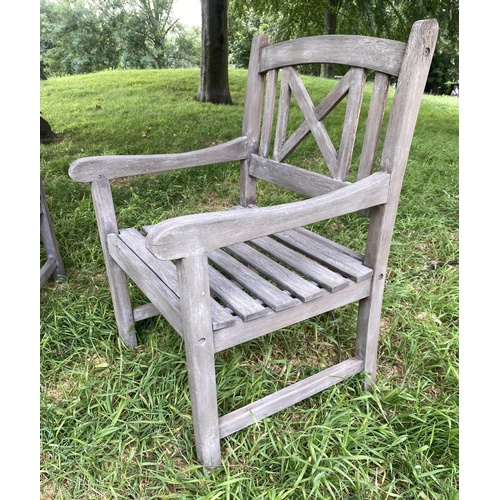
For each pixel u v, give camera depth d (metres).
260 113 1.44
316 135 1.25
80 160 1.24
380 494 1.05
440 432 1.15
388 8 5.33
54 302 1.69
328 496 1.04
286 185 1.36
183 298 0.88
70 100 5.34
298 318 1.07
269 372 1.37
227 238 0.87
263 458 1.14
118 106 4.93
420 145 3.57
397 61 0.99
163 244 0.78
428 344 1.48
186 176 2.79
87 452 1.15
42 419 1.22
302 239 1.33
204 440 1.05
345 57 1.12
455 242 2.13
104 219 1.34
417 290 1.80
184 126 4.00
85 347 1.51
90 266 1.96
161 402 1.26
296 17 5.32
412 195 2.61
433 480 1.06
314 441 1.14
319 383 1.23
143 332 1.59
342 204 1.01
